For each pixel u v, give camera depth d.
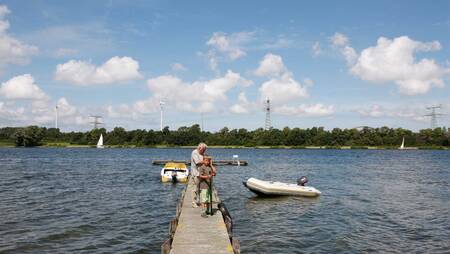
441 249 16.88
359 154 137.38
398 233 19.45
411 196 32.50
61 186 37.12
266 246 16.97
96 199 29.09
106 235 18.30
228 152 148.38
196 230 13.76
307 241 17.80
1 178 44.75
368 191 35.59
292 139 189.00
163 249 11.84
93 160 86.19
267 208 25.89
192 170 16.44
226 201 28.62
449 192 35.31
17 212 23.55
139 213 23.83
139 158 96.31
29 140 181.00
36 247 16.22
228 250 11.69
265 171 58.25
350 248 16.81
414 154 141.12
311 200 29.27
